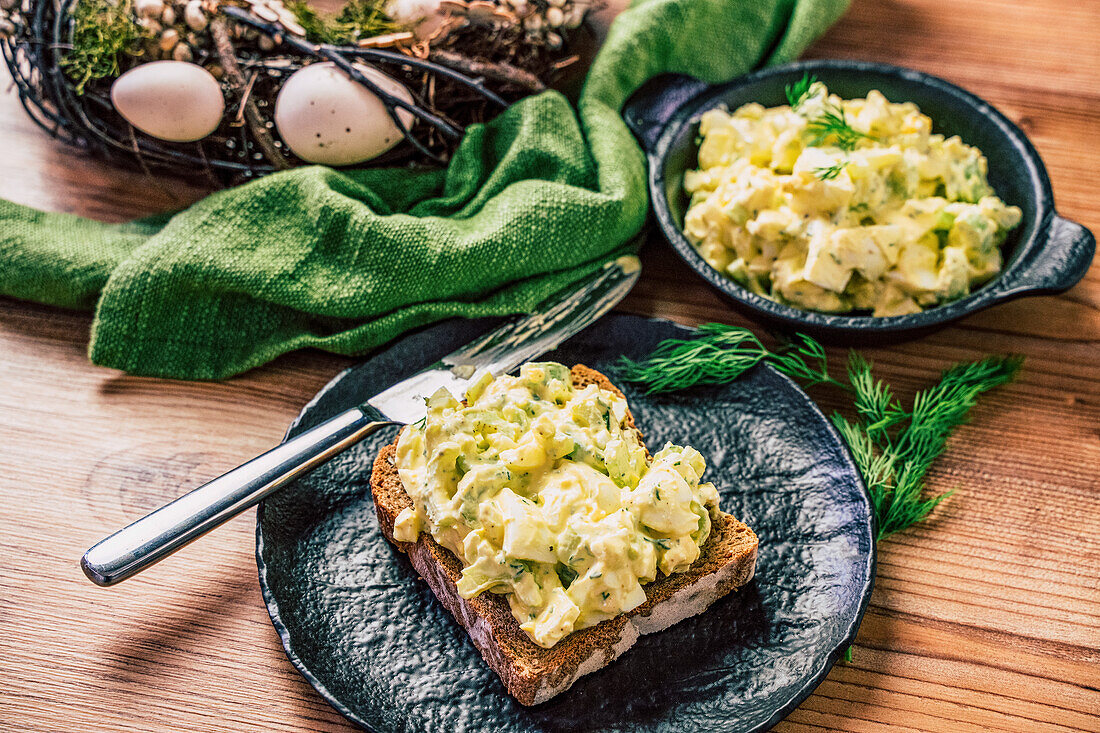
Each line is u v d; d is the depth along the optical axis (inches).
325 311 22.3
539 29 23.5
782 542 19.9
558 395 19.2
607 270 23.2
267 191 22.8
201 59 22.7
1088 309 23.2
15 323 22.9
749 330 23.0
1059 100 26.2
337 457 20.9
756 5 25.6
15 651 19.2
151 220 24.0
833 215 21.6
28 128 25.7
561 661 17.9
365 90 22.3
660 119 23.9
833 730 18.5
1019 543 20.3
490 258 22.4
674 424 21.3
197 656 19.2
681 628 19.1
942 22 27.8
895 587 19.8
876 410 21.3
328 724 18.6
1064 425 21.7
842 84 24.3
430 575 19.2
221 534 20.3
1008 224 22.1
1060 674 19.0
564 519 17.8
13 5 23.0
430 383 21.1
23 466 21.1
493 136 24.1
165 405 22.0
